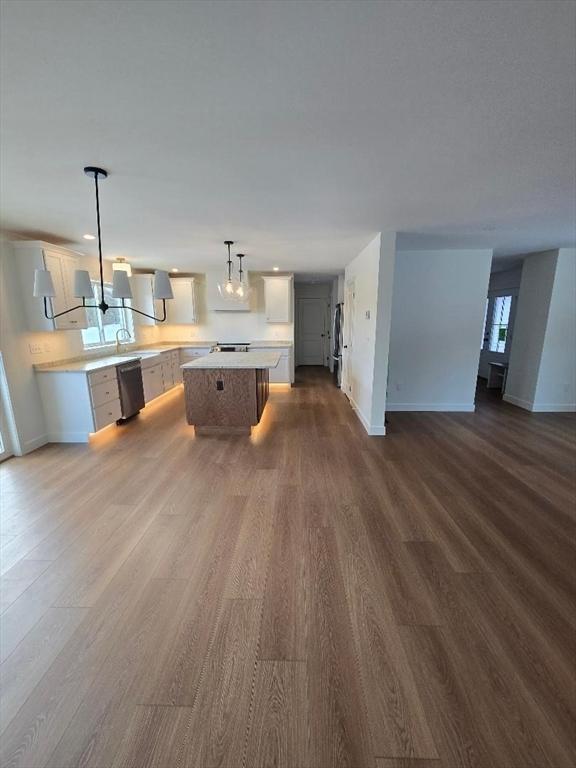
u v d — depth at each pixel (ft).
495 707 4.02
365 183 7.34
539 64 3.81
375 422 13.32
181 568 6.28
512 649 4.73
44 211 9.09
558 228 11.25
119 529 7.45
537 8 3.15
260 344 22.22
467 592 5.73
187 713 3.97
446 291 15.71
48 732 3.78
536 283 16.51
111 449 12.08
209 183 7.27
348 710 4.00
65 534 7.29
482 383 24.14
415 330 16.15
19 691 4.20
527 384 17.20
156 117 4.84
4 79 3.97
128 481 9.67
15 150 5.75
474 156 6.12
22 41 3.45
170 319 21.76
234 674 4.40
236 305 22.02
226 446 12.30
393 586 5.85
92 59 3.69
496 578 6.05
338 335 22.43
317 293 29.76
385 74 3.97
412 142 5.61
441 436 13.29
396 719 3.91
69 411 12.61
